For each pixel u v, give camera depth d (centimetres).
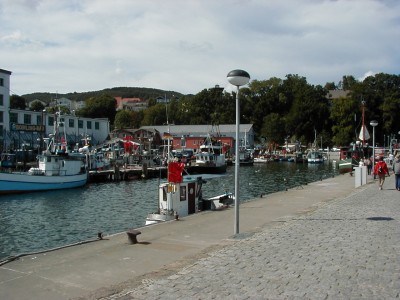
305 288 659
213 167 6800
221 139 11231
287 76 16000
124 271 812
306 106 12544
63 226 2447
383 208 1566
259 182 5322
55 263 872
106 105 16300
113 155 7388
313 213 1484
